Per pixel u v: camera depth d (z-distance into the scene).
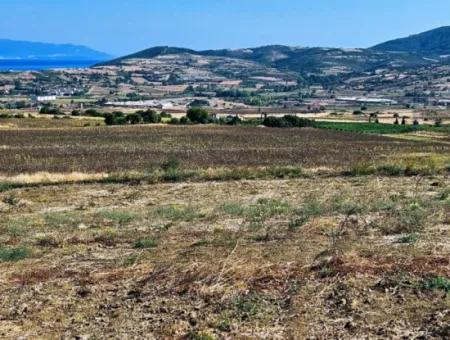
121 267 11.76
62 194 25.62
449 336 7.75
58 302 9.76
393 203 18.59
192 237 14.67
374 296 9.28
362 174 29.80
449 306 8.71
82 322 8.86
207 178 29.38
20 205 22.83
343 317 8.58
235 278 10.29
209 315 8.82
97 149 54.97
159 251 12.98
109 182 29.06
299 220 15.66
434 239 12.87
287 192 24.55
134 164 40.12
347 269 10.45
